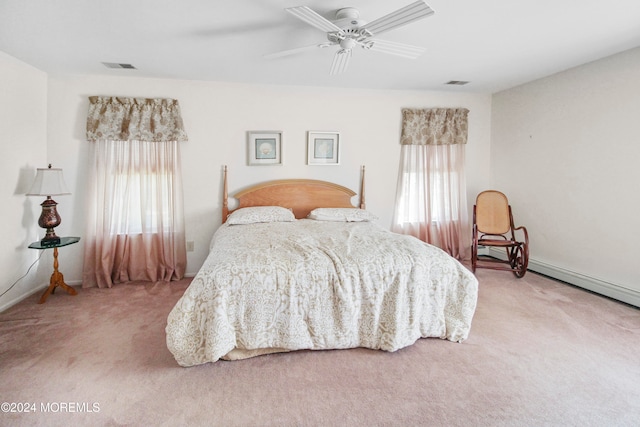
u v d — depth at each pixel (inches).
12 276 113.9
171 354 82.0
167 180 138.9
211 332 73.9
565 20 86.3
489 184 179.0
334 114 156.6
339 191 157.2
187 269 147.5
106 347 85.0
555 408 63.2
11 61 111.3
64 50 105.2
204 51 106.7
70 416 60.7
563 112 136.9
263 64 120.1
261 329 78.5
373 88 157.8
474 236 149.5
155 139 135.5
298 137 153.9
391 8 78.0
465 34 94.3
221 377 72.7
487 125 175.6
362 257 86.1
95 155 130.8
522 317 103.9
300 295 80.2
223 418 60.7
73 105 131.3
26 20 84.2
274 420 60.3
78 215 134.7
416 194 164.6
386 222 166.4
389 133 162.9
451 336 88.4
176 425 58.9
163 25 87.2
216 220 148.6
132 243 137.9
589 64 125.2
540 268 149.8
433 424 59.4
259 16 82.1
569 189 136.6
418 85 152.7
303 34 93.3
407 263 86.3
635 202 113.7
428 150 164.2
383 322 84.2
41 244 114.6
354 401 65.2
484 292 126.4
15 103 113.5
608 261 122.8
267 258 83.5
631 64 112.0
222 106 145.1
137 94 136.3
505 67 127.2
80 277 136.8
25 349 83.7
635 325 98.1
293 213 152.9
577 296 122.2
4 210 109.8
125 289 129.7
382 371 75.2
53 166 131.0
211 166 146.2
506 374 74.1
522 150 157.8
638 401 65.1
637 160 112.5
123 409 62.6
